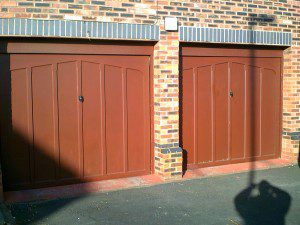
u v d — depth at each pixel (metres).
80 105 4.96
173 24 5.17
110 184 5.02
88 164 5.05
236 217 4.02
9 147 4.67
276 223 3.86
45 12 4.55
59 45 4.79
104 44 5.01
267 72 6.20
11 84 4.64
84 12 4.73
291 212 4.15
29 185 4.77
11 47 4.59
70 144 4.94
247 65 6.02
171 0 5.20
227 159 5.96
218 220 3.94
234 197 4.62
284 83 6.32
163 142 5.25
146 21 5.06
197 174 5.50
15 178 4.71
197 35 5.38
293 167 5.97
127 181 5.13
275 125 6.34
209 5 5.46
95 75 5.02
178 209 4.23
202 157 5.76
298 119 6.31
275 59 6.25
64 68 4.86
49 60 4.78
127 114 5.22
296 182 5.21
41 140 4.80
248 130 6.10
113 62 5.10
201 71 5.67
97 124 5.07
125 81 5.18
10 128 4.66
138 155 5.32
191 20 5.34
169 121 5.27
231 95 5.91
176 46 5.25
